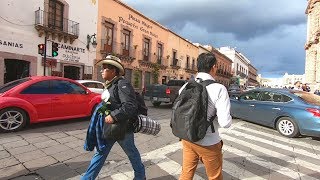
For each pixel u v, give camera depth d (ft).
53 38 53.31
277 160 18.07
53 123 25.64
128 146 11.06
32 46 49.75
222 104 8.26
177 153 18.01
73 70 60.44
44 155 16.16
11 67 49.29
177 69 109.91
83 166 14.65
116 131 9.70
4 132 21.31
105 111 9.77
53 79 24.57
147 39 88.43
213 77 9.29
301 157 19.19
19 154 16.12
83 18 60.95
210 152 8.70
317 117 24.53
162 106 50.19
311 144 23.84
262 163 17.19
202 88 8.45
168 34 101.19
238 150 20.07
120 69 10.34
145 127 11.07
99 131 10.18
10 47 46.16
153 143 20.44
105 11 67.72
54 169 14.06
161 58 97.09
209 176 9.03
